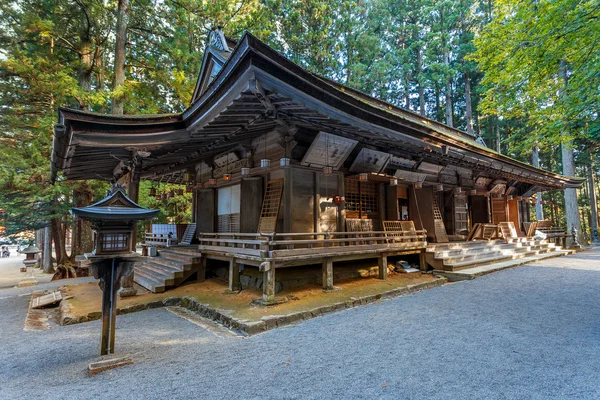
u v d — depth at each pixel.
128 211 3.72
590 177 21.17
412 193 10.69
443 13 22.91
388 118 6.51
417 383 2.79
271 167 7.33
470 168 12.70
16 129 11.50
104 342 3.60
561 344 3.67
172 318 5.33
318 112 5.32
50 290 8.22
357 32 21.66
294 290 6.54
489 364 3.16
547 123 7.47
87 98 10.14
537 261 10.82
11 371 3.30
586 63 5.76
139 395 2.69
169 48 12.48
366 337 4.02
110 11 12.44
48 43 11.73
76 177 8.62
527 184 15.57
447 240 10.72
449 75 21.34
